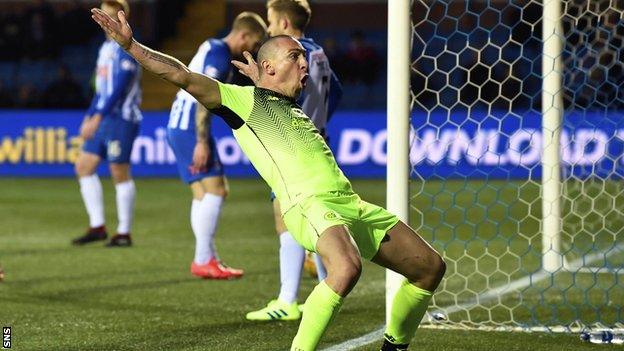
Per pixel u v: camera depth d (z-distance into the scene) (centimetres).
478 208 2841
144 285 1683
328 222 997
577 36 2406
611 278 1773
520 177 3547
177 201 3050
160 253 2078
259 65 1079
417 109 4000
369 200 3036
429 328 1333
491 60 4056
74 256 2027
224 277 1745
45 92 4300
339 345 1228
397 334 1098
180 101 1727
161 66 1009
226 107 1044
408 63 1284
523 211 2783
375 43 4903
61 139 3847
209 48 1650
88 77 4703
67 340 1245
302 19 1409
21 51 4725
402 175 1285
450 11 4519
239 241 2289
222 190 1734
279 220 1411
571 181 3142
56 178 3750
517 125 3575
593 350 1214
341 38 4941
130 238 2194
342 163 3756
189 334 1288
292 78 1070
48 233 2402
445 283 1670
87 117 2189
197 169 1666
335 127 3772
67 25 4728
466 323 1376
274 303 1402
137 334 1285
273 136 1045
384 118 3753
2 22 4734
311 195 1022
